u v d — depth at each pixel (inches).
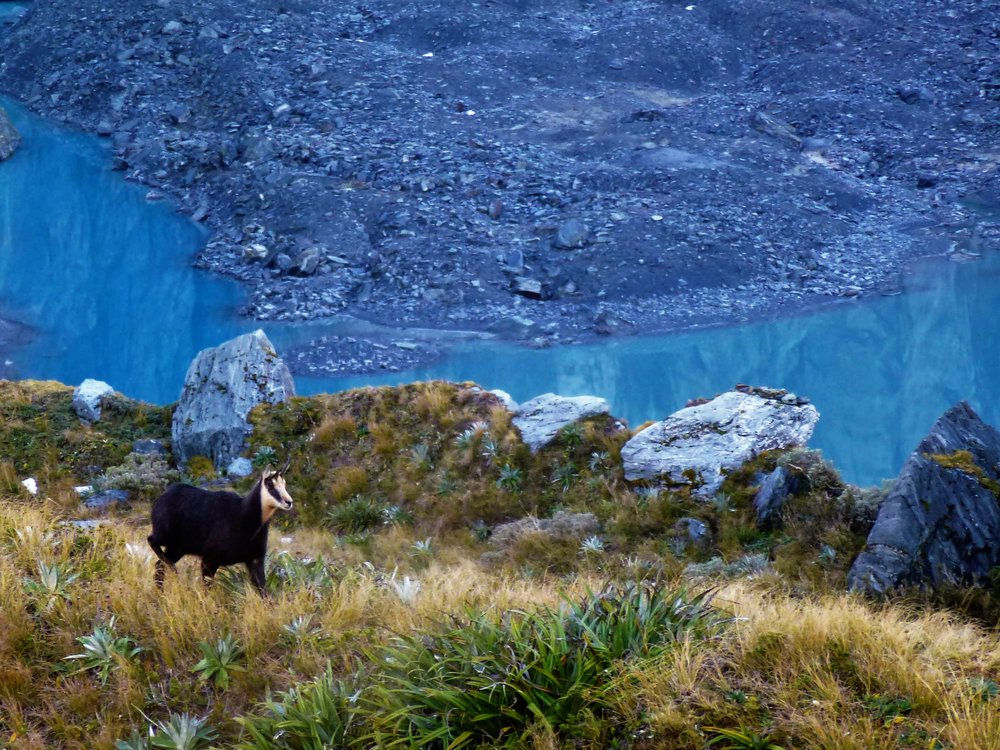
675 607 282.4
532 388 1374.3
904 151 2229.3
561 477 722.2
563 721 237.3
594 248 1759.4
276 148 2134.6
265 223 1904.5
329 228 1841.8
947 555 516.1
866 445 1310.3
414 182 1967.3
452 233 1814.7
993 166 2134.6
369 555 649.0
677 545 618.5
